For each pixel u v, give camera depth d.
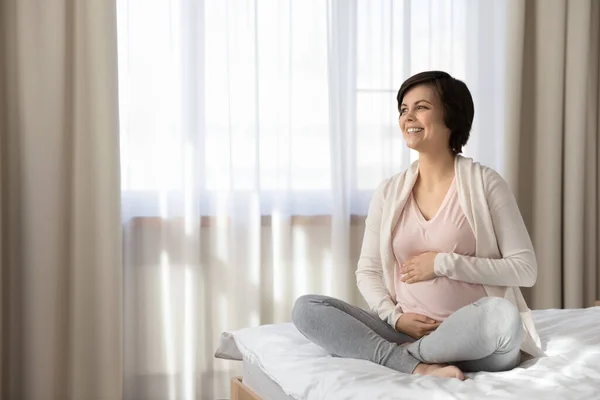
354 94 3.55
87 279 3.17
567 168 3.82
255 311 3.42
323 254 3.55
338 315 2.11
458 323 1.89
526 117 3.87
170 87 3.30
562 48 3.79
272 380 2.15
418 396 1.70
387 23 3.58
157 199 3.31
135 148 3.28
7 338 3.16
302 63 3.48
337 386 1.82
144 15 3.27
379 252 2.36
